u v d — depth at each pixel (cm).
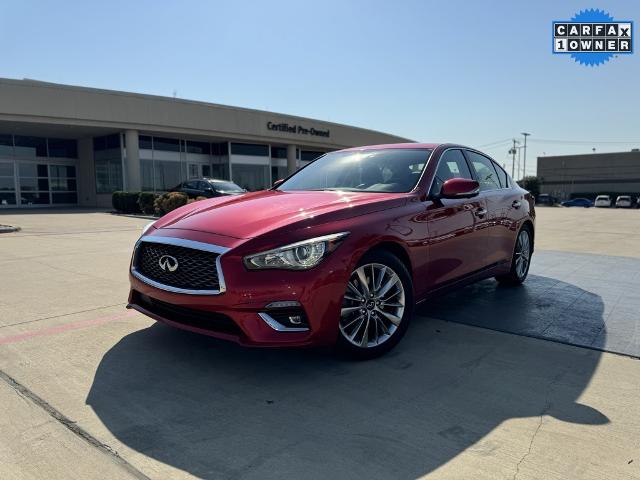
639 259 789
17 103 2042
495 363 338
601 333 401
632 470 215
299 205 355
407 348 367
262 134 2906
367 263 333
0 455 225
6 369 322
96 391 292
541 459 223
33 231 1205
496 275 517
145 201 1858
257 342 292
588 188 7881
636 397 287
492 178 528
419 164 427
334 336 314
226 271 294
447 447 234
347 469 216
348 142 3528
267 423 257
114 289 548
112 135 2538
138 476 211
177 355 351
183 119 2536
